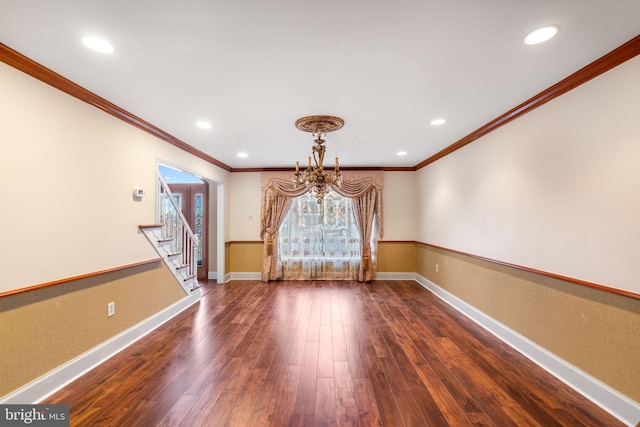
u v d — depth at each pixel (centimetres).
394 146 422
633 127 178
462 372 241
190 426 179
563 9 147
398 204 594
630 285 181
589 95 206
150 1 140
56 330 219
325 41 175
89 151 250
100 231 262
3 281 185
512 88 236
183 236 432
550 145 241
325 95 249
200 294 460
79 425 179
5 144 187
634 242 179
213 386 221
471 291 371
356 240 593
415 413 191
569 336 224
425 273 538
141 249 320
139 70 209
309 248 597
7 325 187
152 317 336
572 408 196
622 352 186
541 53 187
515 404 200
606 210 195
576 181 217
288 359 263
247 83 228
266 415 189
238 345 292
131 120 298
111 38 171
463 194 390
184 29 163
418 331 327
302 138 379
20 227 195
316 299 455
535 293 259
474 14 151
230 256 598
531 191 263
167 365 252
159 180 366
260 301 445
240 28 162
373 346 290
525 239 271
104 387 219
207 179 510
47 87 212
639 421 175
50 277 215
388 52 186
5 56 183
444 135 366
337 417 187
